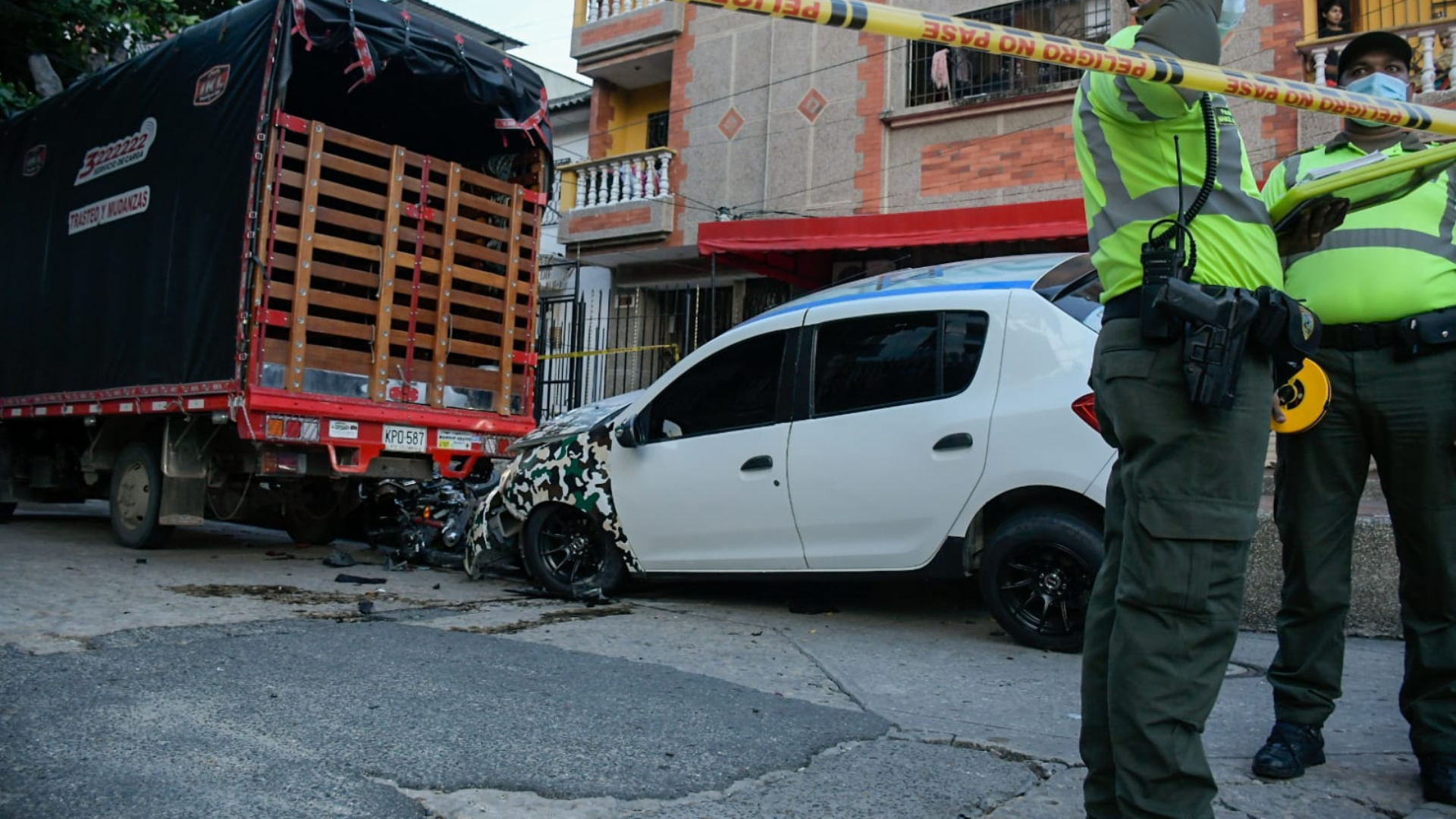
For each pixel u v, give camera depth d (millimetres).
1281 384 2279
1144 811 1953
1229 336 1916
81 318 7711
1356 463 2883
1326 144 3225
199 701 3332
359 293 6871
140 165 7293
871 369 5016
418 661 3975
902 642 4695
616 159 14570
